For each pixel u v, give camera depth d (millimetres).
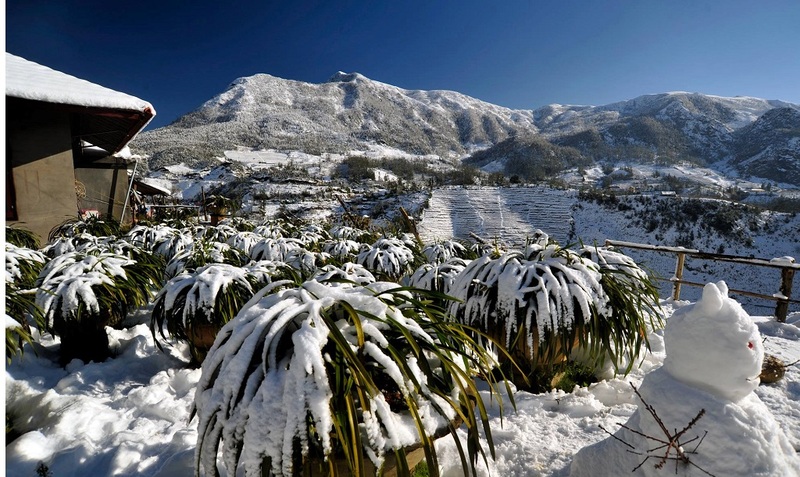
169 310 2469
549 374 2336
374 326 1279
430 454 1091
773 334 3510
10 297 2240
